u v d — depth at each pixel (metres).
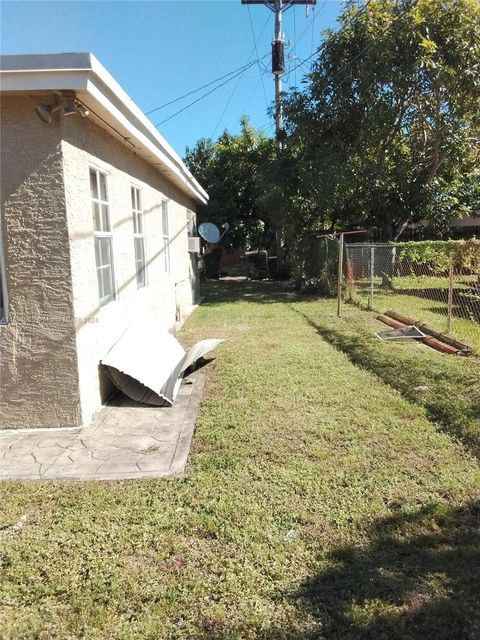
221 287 18.12
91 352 4.62
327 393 5.02
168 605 2.16
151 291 7.45
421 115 13.47
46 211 4.04
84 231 4.45
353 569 2.37
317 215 15.98
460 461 3.46
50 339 4.21
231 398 4.96
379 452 3.63
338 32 13.74
